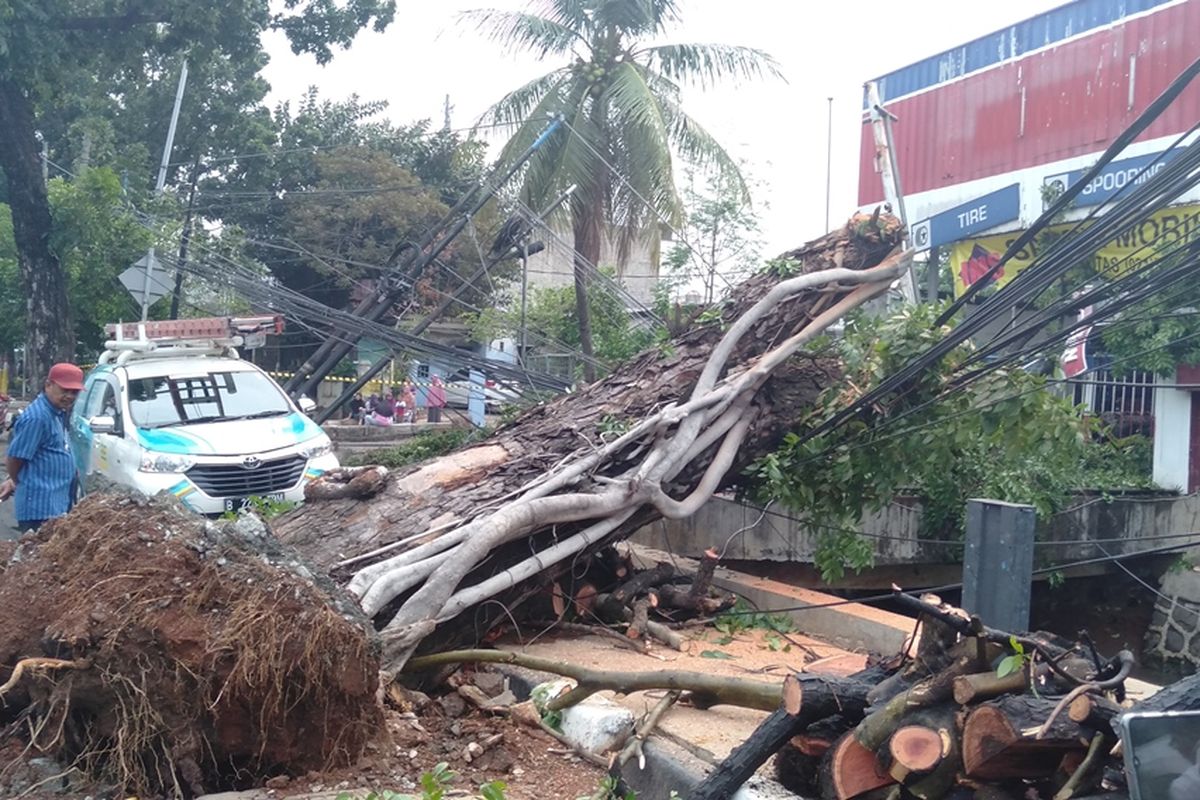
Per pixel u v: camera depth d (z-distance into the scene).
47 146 26.23
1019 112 14.72
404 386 22.03
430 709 5.62
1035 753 3.62
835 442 7.85
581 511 6.63
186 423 10.33
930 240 16.38
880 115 13.34
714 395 7.30
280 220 26.61
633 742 4.96
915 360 7.50
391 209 25.44
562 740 5.33
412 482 6.96
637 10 15.56
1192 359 12.36
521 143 15.97
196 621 4.33
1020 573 5.01
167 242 18.80
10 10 15.32
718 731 5.18
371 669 4.61
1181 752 2.71
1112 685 3.48
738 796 4.40
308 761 4.62
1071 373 13.18
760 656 7.04
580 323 15.45
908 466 7.76
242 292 15.05
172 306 19.27
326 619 4.45
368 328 13.85
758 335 7.82
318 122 29.48
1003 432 7.25
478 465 7.10
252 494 9.62
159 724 4.35
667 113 16.06
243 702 4.38
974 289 7.12
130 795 4.39
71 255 18.36
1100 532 12.61
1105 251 12.55
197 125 27.17
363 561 6.23
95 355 21.41
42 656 4.62
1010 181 14.84
